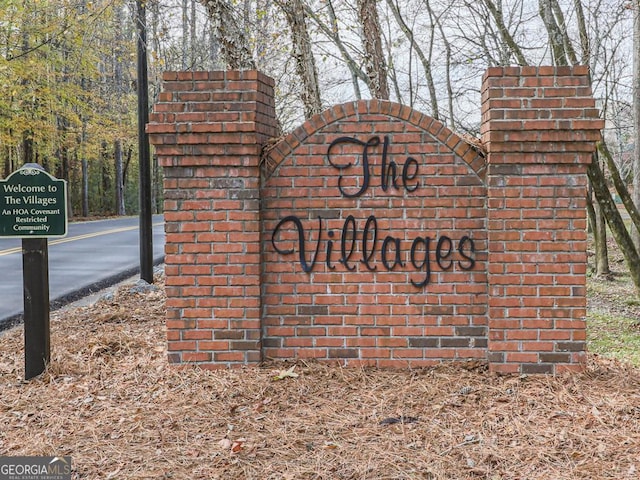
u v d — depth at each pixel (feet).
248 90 17.80
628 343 28.60
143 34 38.40
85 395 17.31
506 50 36.55
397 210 18.28
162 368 18.60
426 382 17.12
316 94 31.96
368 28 31.58
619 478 12.21
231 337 18.28
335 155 18.34
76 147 116.16
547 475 12.42
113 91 96.48
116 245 65.57
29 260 19.19
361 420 15.10
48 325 19.57
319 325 18.48
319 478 12.55
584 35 36.27
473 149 18.03
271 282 18.56
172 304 18.31
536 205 17.42
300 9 30.94
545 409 15.35
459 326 18.17
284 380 17.35
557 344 17.48
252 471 12.84
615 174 36.50
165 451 13.83
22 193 18.93
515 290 17.52
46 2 46.50
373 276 18.35
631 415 14.90
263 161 18.40
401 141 18.20
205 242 18.20
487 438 14.01
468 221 18.11
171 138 17.93
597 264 53.52
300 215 18.45
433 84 42.16
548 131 17.10
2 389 18.39
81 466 13.25
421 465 12.93
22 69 61.77
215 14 27.61
